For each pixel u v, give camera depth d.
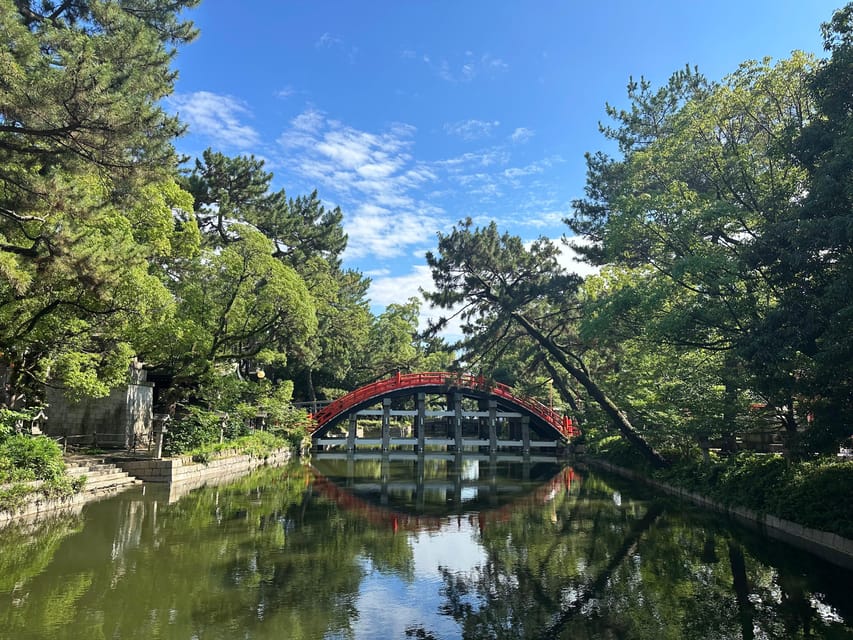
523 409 43.22
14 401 18.41
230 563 11.36
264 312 27.06
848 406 12.22
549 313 33.97
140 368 26.89
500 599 9.55
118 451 24.59
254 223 39.38
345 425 61.69
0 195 12.90
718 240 17.66
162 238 22.42
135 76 11.85
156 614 8.42
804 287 13.07
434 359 60.25
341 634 7.87
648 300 16.94
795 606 9.23
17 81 10.25
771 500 15.40
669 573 11.12
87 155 12.18
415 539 14.07
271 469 30.28
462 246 31.97
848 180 11.52
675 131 19.17
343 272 52.66
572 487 24.78
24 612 8.36
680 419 21.98
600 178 31.00
